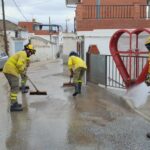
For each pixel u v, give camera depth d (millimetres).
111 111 10422
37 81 18297
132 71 13594
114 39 13602
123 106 11133
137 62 13391
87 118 9570
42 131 8336
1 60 27875
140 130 8359
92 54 16438
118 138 7754
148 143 7406
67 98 12602
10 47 44281
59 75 21953
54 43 65062
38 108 10906
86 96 12945
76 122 9141
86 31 21094
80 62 13367
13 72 10578
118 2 24219
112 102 11750
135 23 20766
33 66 34156
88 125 8844
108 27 20812
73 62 13508
